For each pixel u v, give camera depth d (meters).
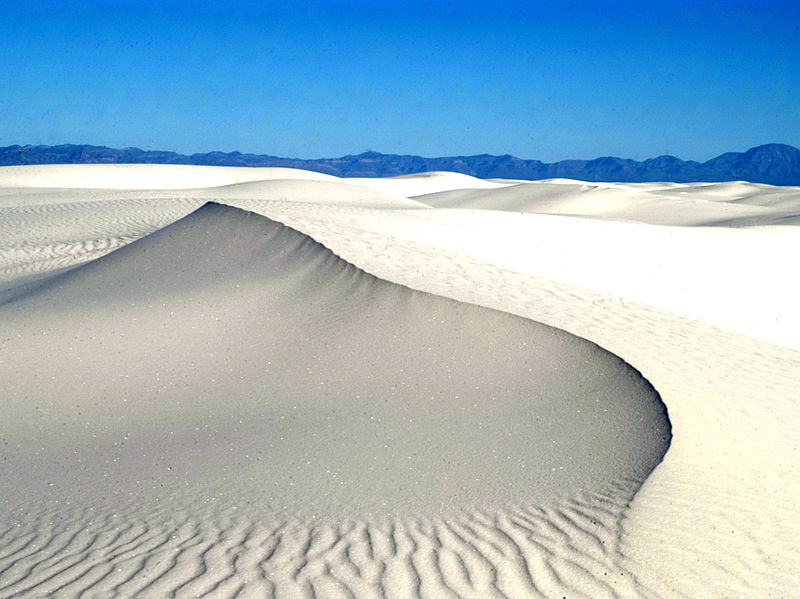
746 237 28.27
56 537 5.29
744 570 4.61
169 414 8.01
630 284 19.41
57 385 8.86
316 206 24.97
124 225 25.42
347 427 7.21
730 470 5.81
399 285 10.13
